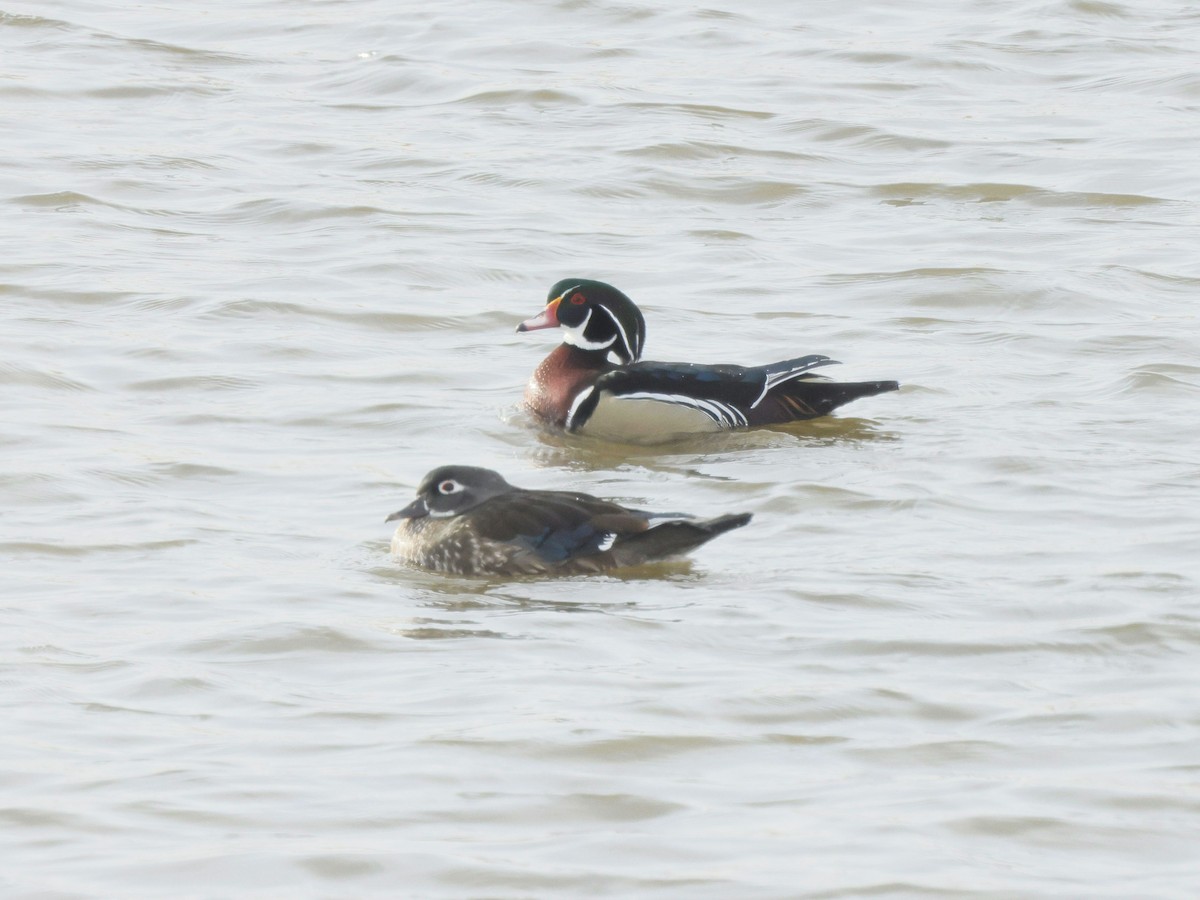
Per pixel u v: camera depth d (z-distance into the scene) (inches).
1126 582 562.9
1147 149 1184.2
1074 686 492.1
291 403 761.6
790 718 471.5
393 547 597.6
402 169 1143.6
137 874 393.1
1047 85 1336.1
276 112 1262.3
